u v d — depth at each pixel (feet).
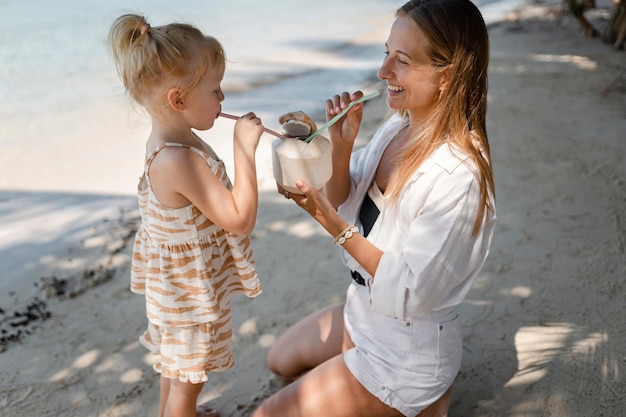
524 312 10.81
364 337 7.73
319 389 7.61
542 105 21.35
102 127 20.70
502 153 17.38
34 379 9.68
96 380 9.68
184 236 6.84
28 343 10.46
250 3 42.96
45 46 29.76
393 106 7.25
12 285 12.09
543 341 10.09
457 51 6.70
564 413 8.70
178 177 6.50
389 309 7.15
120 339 10.58
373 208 7.99
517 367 9.57
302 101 23.59
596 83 23.85
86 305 11.46
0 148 18.94
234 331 10.68
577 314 10.75
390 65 7.02
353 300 8.04
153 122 6.83
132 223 14.56
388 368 7.43
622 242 12.89
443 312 7.54
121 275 12.41
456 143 7.00
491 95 22.58
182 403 7.68
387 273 7.06
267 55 30.42
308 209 7.16
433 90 7.00
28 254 13.19
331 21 38.78
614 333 10.25
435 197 6.93
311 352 8.78
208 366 7.50
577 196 14.89
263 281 12.06
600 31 32.99
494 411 8.79
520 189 15.25
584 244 12.85
